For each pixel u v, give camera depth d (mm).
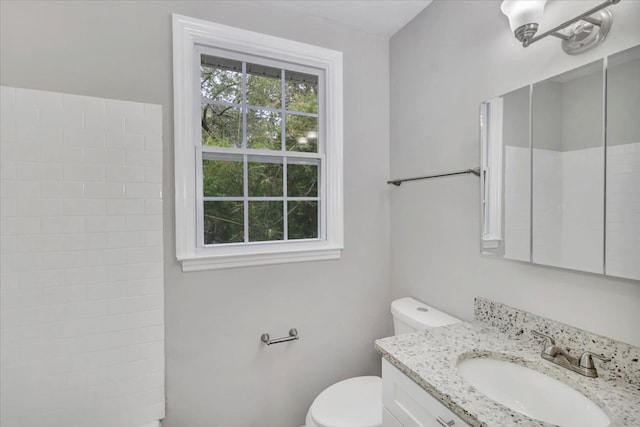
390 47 1989
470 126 1438
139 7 1431
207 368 1577
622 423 737
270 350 1710
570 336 1044
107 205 1385
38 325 1298
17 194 1259
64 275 1329
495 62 1316
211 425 1590
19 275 1270
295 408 1777
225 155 1657
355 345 1932
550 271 1120
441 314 1574
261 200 1734
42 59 1290
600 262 964
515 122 1216
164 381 1494
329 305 1854
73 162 1331
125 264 1418
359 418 1363
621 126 918
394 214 1975
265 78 1745
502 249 1268
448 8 1553
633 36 899
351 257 1911
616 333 945
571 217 1037
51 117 1298
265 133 1745
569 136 1042
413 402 1013
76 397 1355
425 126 1710
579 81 1016
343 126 1869
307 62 1788
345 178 1882
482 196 1346
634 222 892
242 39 1613
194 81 1573
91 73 1358
